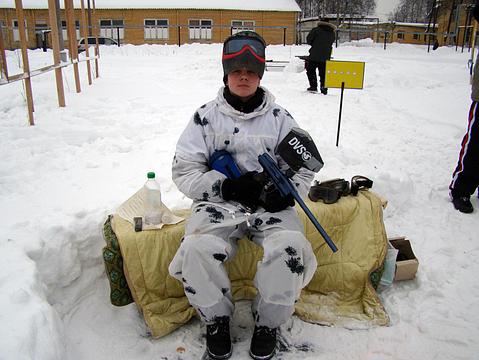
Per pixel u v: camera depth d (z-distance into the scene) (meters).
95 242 2.90
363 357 2.38
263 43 2.45
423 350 2.41
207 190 2.37
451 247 3.29
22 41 4.80
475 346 2.41
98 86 8.10
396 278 2.96
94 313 2.64
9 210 3.07
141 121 5.58
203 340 2.50
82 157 4.27
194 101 7.15
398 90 10.17
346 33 29.70
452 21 29.06
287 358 2.37
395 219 3.72
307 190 2.50
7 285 2.24
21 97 6.37
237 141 2.47
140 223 2.63
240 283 2.84
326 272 2.84
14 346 1.88
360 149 5.27
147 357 2.37
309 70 9.71
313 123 6.48
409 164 4.94
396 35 31.48
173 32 30.66
